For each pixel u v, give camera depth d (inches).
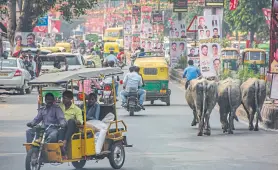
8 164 1057.5
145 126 1569.9
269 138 1370.6
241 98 1467.8
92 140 956.6
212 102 1408.7
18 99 2326.5
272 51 1441.9
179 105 2144.4
